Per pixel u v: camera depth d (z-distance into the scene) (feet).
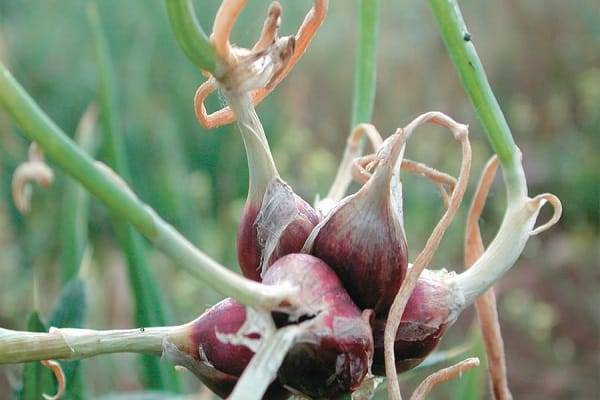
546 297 4.83
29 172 1.52
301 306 1.06
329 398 1.08
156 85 3.91
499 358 1.26
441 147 5.11
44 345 1.09
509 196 1.18
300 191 4.09
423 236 4.01
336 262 1.11
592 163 5.52
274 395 1.10
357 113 1.39
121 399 1.56
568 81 6.89
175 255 1.00
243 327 1.05
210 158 3.46
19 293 3.28
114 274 3.02
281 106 3.79
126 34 4.15
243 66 1.10
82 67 4.72
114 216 1.62
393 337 1.11
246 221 1.15
